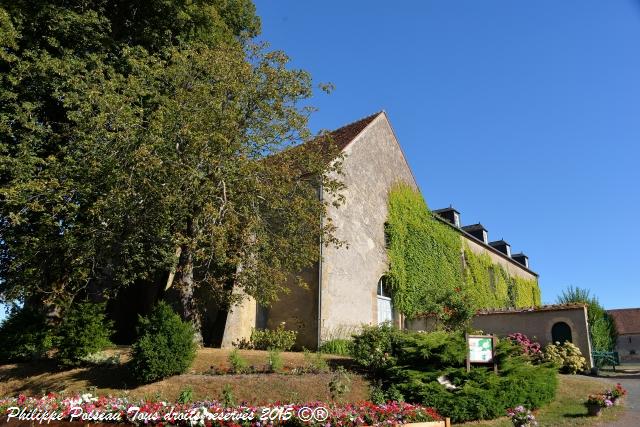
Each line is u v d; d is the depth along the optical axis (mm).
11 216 11133
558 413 10148
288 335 14391
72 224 12047
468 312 16734
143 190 11070
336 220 16922
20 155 12766
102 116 11344
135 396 8727
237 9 18609
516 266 35094
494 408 9320
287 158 13266
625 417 9773
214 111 11812
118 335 17469
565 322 18203
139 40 16266
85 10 15180
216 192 11898
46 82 13594
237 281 12336
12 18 13008
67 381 9906
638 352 52062
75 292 12672
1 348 11906
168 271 15695
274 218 13633
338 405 8016
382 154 21188
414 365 10148
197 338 13000
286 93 13047
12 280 13219
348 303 16672
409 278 20484
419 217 22594
